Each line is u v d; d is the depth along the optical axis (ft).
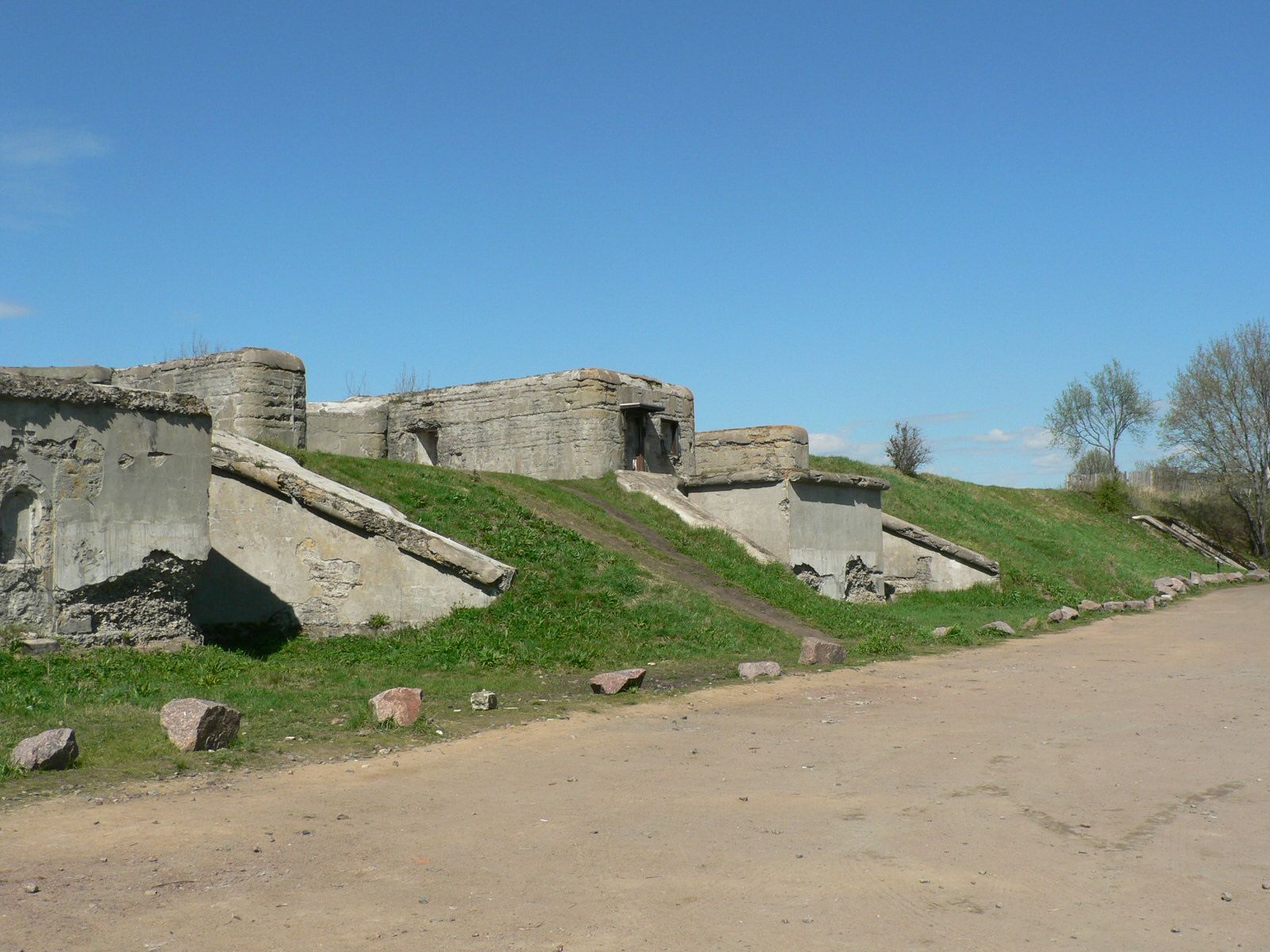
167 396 46.29
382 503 60.75
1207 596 123.85
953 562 103.60
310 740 31.27
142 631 45.34
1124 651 63.05
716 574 75.87
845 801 25.00
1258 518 193.67
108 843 20.74
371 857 20.22
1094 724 36.09
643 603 61.36
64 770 26.37
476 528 66.90
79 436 42.88
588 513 81.30
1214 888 18.83
